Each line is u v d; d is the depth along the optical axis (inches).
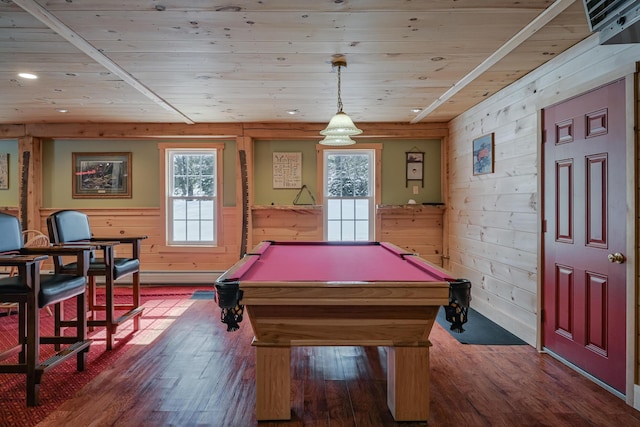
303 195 217.9
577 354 107.2
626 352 90.1
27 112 182.4
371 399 92.7
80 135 207.5
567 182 110.7
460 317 73.1
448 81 138.0
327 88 145.9
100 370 108.2
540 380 102.1
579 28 95.7
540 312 122.5
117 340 132.3
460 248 190.4
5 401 91.0
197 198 221.3
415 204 209.5
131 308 147.3
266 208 211.0
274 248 137.8
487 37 101.7
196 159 222.2
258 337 82.0
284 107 174.4
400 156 216.8
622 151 91.0
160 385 99.3
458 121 191.9
